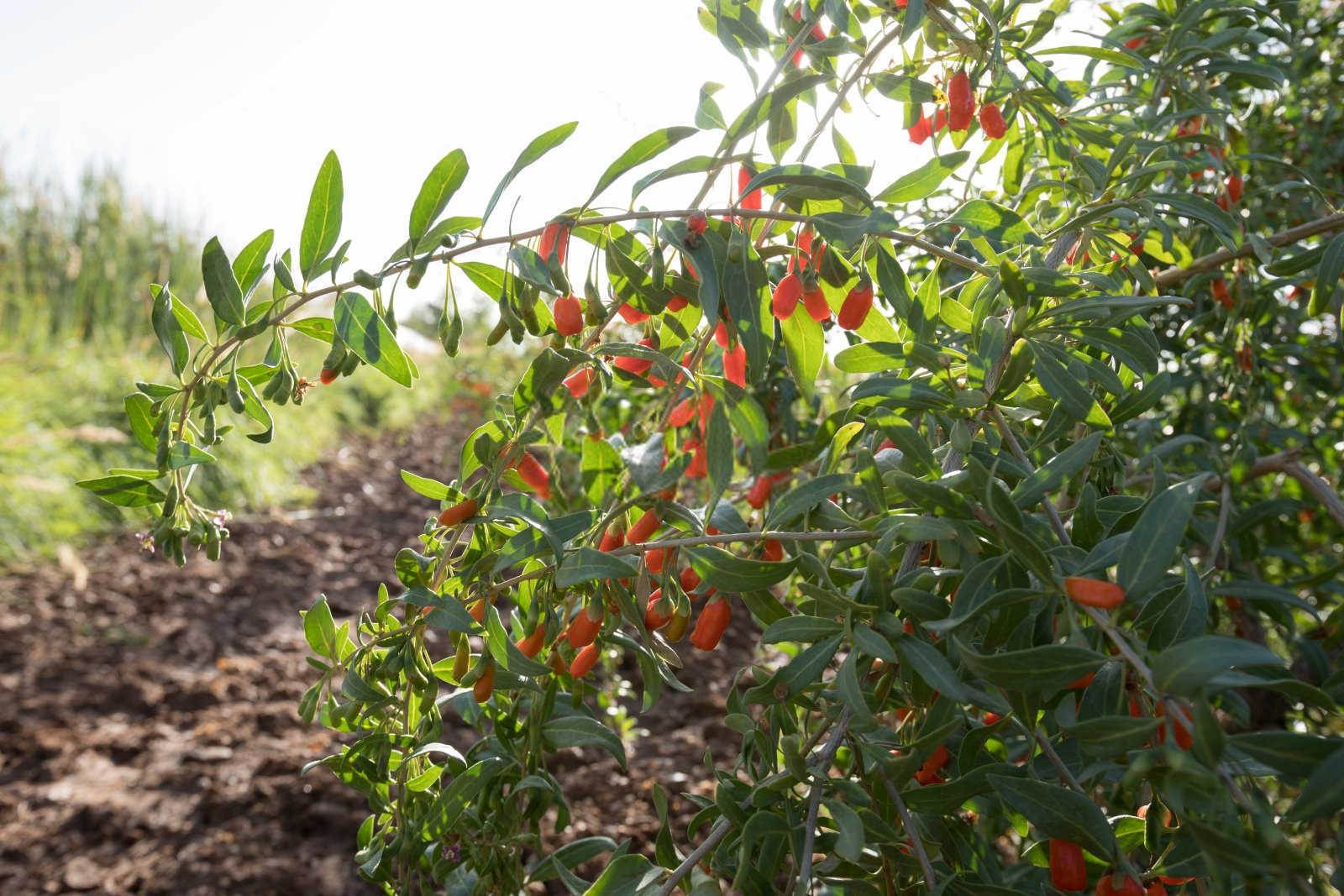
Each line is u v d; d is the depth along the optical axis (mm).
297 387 1265
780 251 1244
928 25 1521
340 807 3402
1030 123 1909
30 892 2955
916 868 1091
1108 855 951
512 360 10867
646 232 1146
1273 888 823
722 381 1189
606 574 1137
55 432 7188
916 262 2439
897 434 1133
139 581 5969
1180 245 1604
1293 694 776
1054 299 1274
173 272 12039
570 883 1230
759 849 1115
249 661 4883
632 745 3729
